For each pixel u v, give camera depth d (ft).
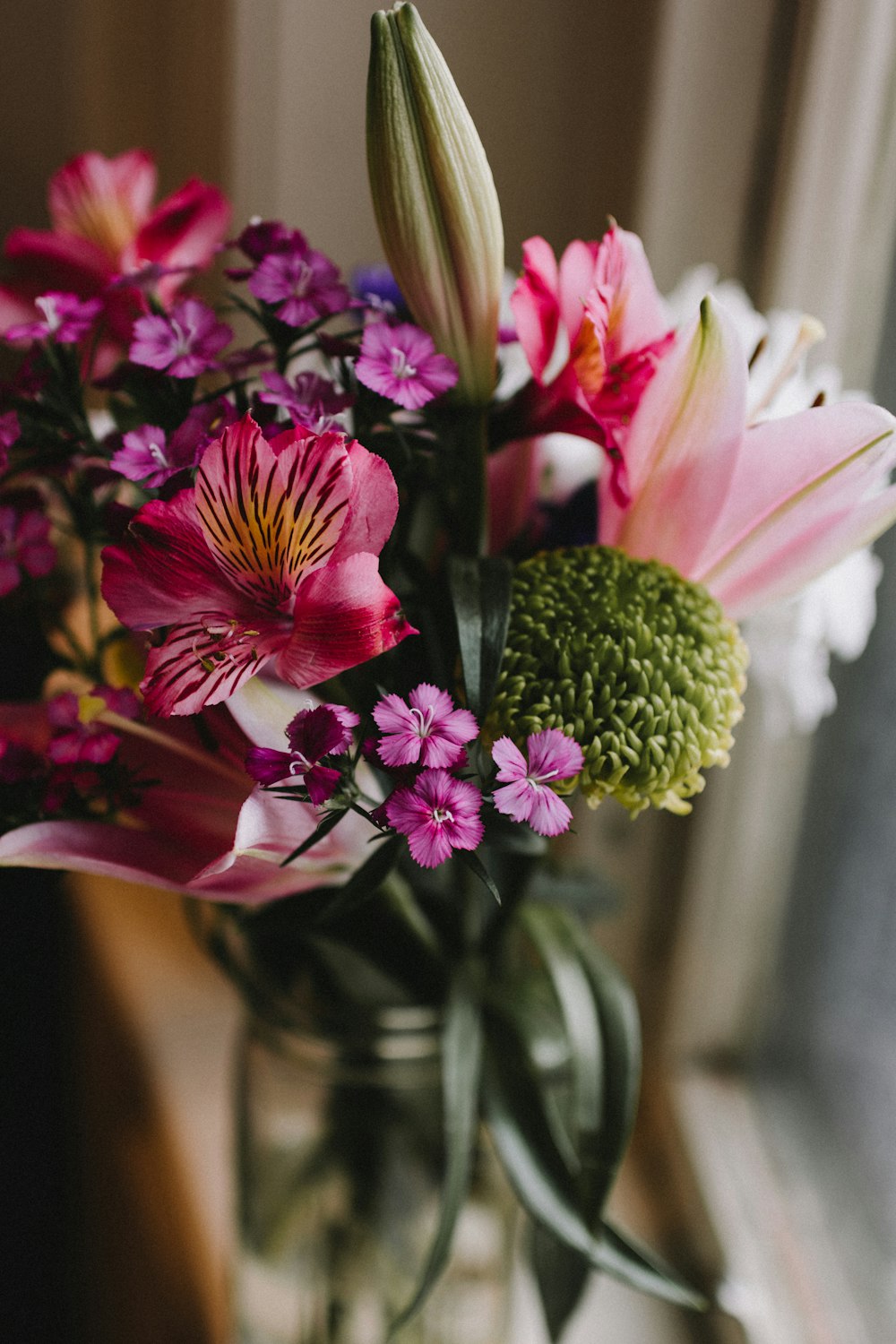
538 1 1.94
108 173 1.52
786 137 1.81
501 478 1.53
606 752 1.26
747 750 2.07
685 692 1.28
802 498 1.31
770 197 1.87
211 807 1.34
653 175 1.91
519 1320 2.05
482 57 1.96
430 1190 1.69
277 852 1.25
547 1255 1.59
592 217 2.06
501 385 1.52
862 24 1.73
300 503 1.13
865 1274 1.95
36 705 1.42
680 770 1.28
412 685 1.35
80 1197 2.16
